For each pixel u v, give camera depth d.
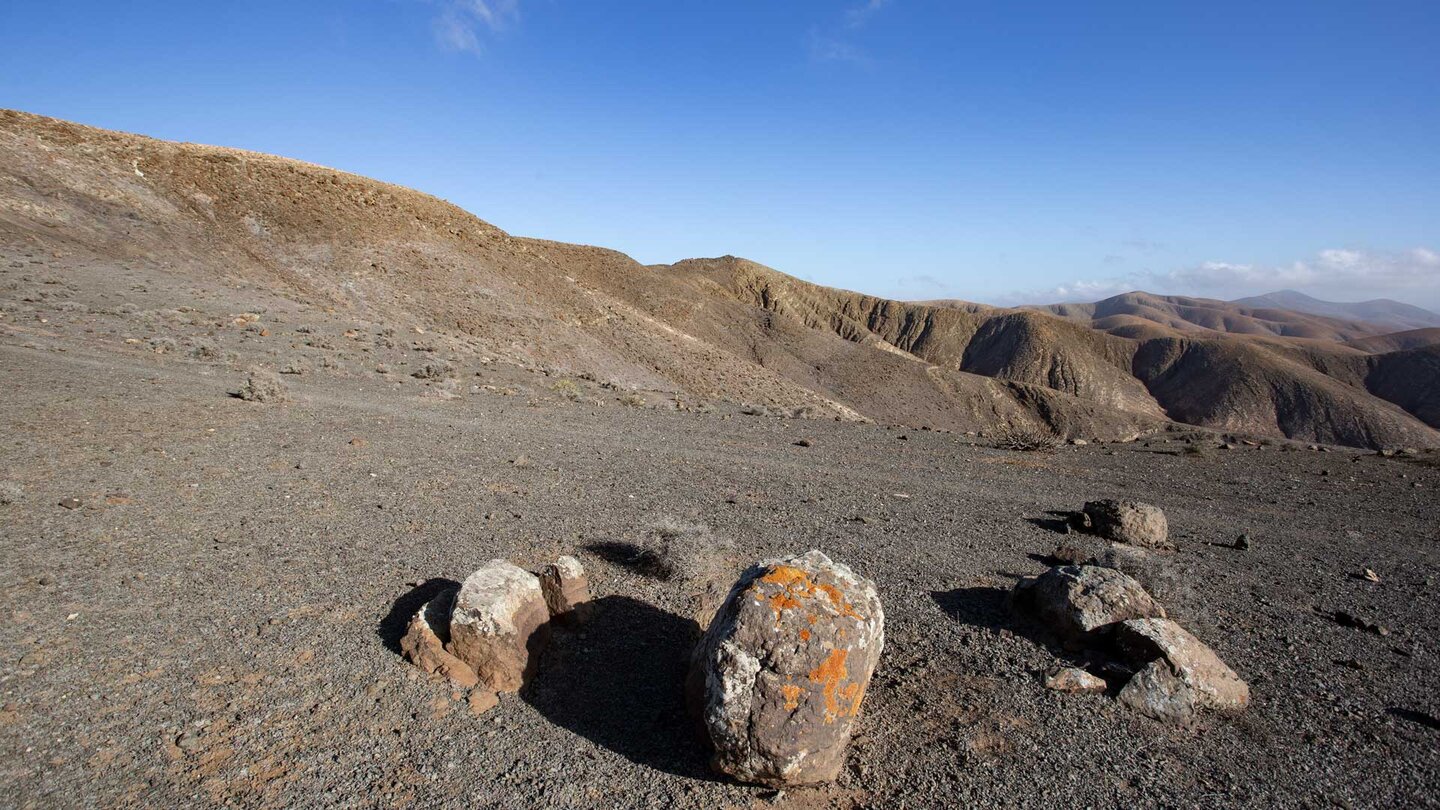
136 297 27.81
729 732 4.05
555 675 5.27
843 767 4.36
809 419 23.03
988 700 5.10
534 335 44.44
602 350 47.62
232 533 7.68
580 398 23.91
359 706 4.73
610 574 7.14
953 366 182.25
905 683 5.32
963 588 7.21
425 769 4.19
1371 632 6.46
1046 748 4.57
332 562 7.03
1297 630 6.45
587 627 5.99
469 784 4.09
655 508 9.69
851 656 4.29
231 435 12.27
